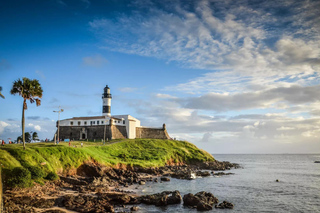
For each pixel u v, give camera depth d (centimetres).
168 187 6544
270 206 4819
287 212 4459
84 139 13012
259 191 6259
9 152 5703
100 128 13300
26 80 6028
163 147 13188
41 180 5412
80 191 5175
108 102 15200
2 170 4809
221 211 4341
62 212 3778
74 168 6819
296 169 13200
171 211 4200
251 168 13725
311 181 8156
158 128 16450
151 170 8962
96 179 6312
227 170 11900
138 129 15312
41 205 4038
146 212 4109
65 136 13288
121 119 14338
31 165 5506
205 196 4822
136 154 10969
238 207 4681
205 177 8762
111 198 4594
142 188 6259
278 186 7044
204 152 14675
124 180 7150
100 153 9488
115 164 8550
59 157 6762
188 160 12619
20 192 4522
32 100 6256
